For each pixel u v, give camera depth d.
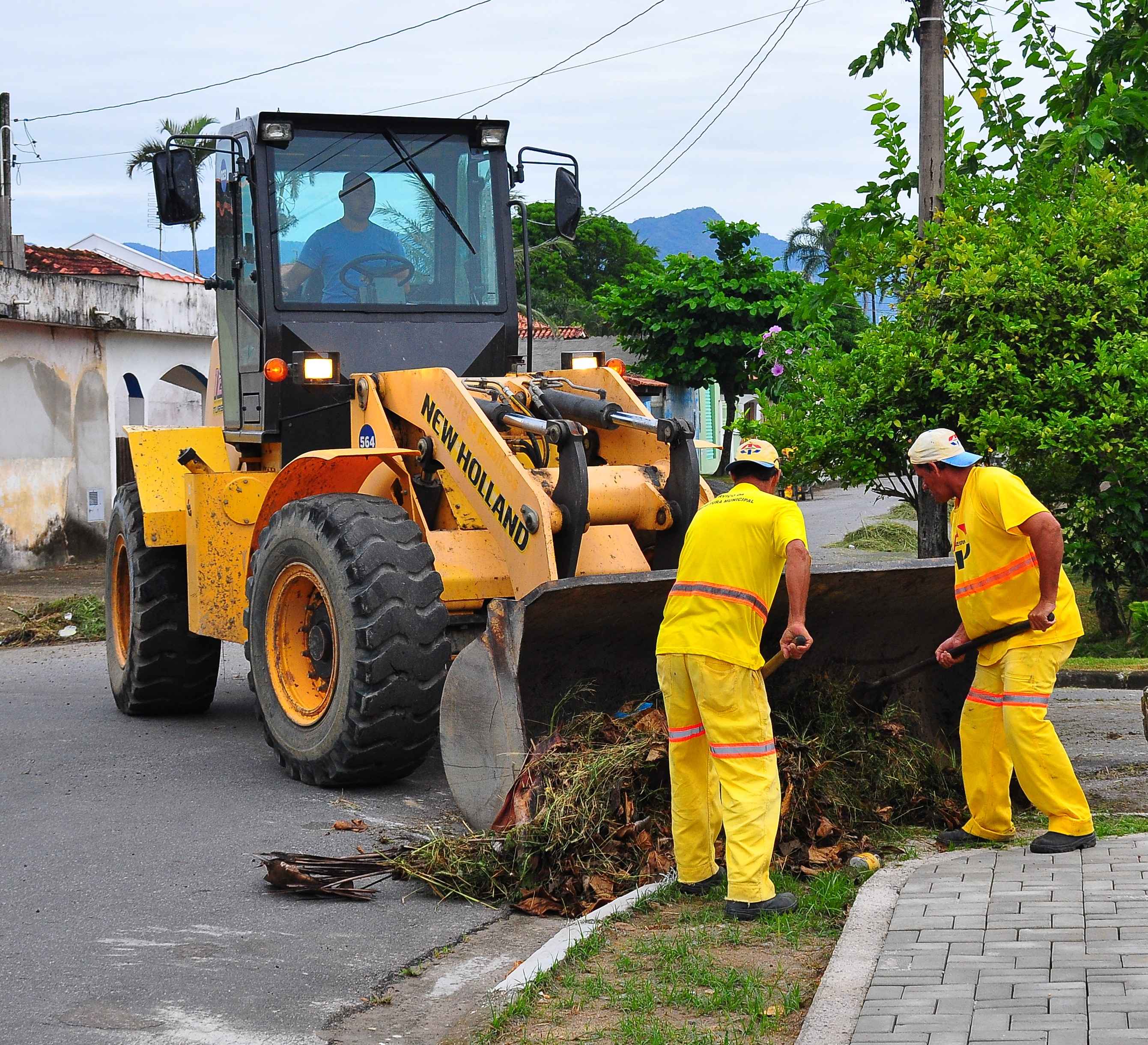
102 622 14.94
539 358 39.78
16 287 20.58
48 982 4.69
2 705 10.48
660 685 5.45
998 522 5.68
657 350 34.59
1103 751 8.06
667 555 7.36
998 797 5.91
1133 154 10.78
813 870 5.64
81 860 6.15
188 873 5.97
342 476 7.82
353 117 8.40
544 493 6.84
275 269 8.22
